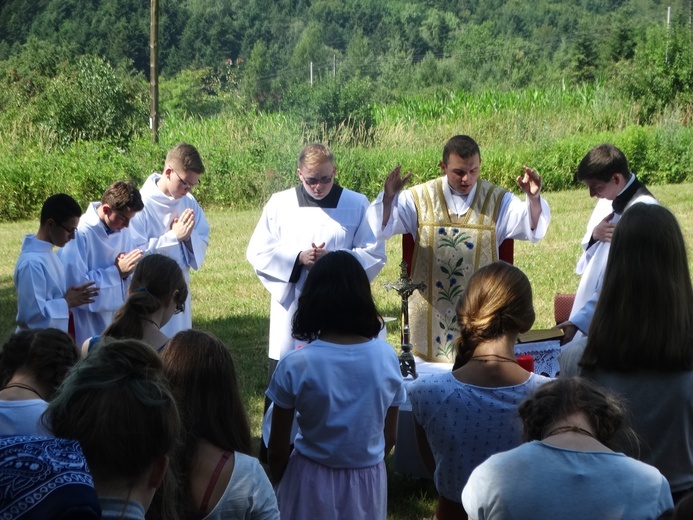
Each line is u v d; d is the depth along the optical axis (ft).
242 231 44.80
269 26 292.40
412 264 16.53
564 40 204.44
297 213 16.49
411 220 16.40
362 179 57.88
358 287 9.53
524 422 7.13
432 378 8.95
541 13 299.38
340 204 16.60
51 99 77.05
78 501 5.23
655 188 55.42
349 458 9.52
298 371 9.42
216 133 63.77
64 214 14.96
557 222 42.98
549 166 58.80
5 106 97.30
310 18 303.48
